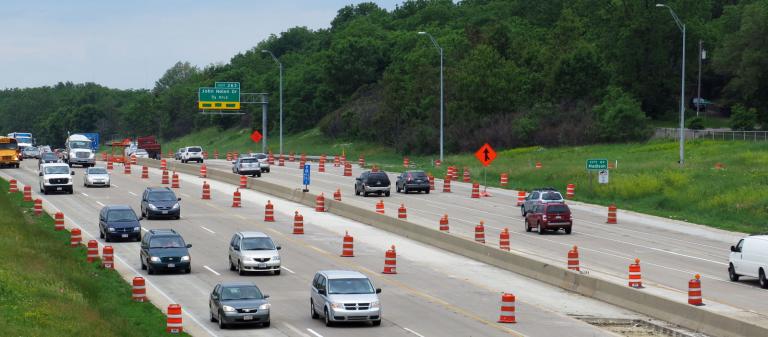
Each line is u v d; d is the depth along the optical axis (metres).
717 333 32.78
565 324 35.19
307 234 61.06
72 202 76.31
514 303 39.00
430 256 53.00
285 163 132.75
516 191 89.56
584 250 54.28
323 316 35.28
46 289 37.44
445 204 78.31
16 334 29.19
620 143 122.69
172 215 67.56
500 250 49.91
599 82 138.75
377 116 155.75
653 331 34.12
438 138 140.12
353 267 48.91
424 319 36.09
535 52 149.75
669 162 93.50
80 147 116.50
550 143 129.50
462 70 144.12
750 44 125.75
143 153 140.12
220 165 123.75
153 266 46.19
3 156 113.44
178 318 33.12
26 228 56.72
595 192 83.75
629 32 139.62
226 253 53.41
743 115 121.69
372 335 33.12
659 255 52.75
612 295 39.84
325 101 186.88
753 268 42.94
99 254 52.50
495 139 134.50
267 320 34.44
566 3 189.25
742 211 68.88
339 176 105.56
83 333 31.11
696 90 154.50
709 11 164.62
